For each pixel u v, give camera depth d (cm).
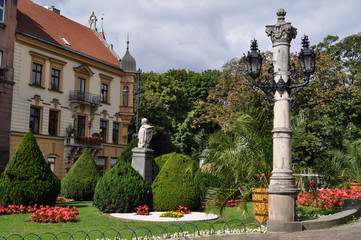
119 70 3900
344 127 3092
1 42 2753
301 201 1295
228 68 3206
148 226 952
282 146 839
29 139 1341
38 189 1295
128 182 1221
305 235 738
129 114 3934
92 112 3544
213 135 1048
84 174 1800
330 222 834
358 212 1016
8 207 1242
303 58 866
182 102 5344
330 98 2842
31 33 3067
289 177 828
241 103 2962
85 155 1861
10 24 2827
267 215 949
